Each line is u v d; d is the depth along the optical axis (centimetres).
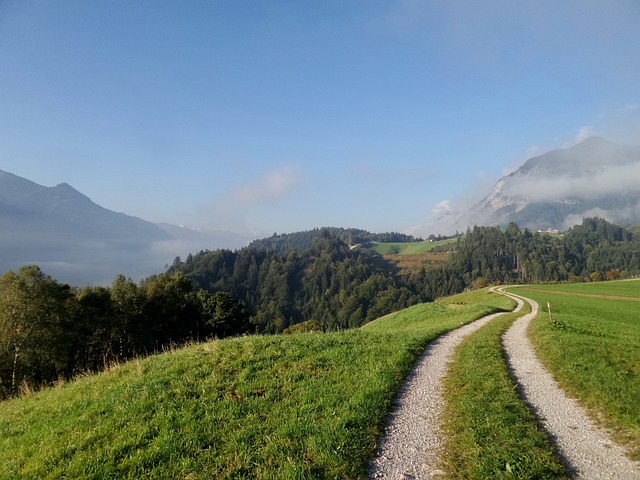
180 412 973
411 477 705
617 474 721
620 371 1350
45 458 795
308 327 9700
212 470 716
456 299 11275
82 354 4731
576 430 916
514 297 7931
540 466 723
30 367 3759
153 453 777
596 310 4962
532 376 1380
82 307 4497
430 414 995
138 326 5388
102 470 732
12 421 1128
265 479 683
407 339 1934
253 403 1025
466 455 774
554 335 2042
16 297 3566
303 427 870
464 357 1609
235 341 1753
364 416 931
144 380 1243
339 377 1248
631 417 955
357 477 696
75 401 1173
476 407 1006
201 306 6956
